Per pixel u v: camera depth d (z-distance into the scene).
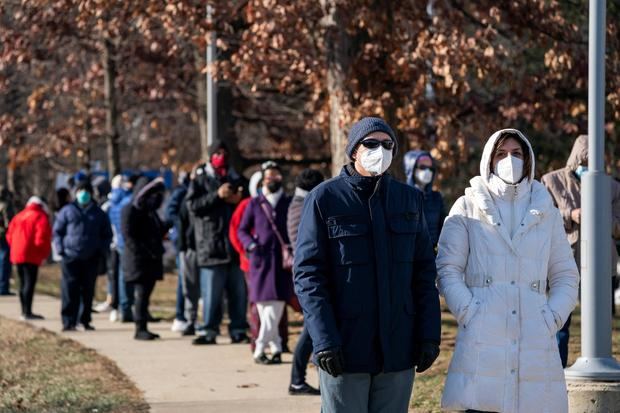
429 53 35.66
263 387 25.45
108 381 26.56
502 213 15.43
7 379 27.17
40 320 41.56
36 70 67.12
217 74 39.31
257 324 29.59
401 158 37.91
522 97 41.53
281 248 28.95
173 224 36.16
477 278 15.38
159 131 73.56
